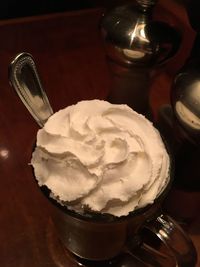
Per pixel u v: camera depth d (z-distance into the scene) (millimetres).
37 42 269
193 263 156
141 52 187
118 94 219
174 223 156
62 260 181
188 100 152
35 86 172
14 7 357
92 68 263
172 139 183
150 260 174
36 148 150
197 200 187
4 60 258
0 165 208
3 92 242
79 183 137
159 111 208
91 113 153
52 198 139
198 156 171
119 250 170
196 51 165
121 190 135
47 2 361
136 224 150
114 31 189
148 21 190
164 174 144
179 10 232
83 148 140
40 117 170
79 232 152
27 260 178
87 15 281
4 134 221
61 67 261
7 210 192
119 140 144
